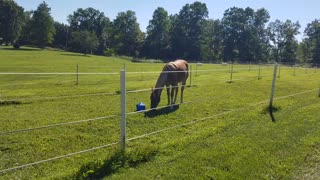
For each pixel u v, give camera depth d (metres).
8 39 107.44
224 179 5.40
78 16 128.88
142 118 10.05
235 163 6.08
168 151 6.68
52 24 115.94
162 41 104.25
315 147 7.12
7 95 14.90
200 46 99.75
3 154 6.72
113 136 8.16
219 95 15.64
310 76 31.02
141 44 109.25
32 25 114.12
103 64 50.12
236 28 104.00
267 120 9.61
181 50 100.69
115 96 15.16
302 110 11.18
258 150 6.83
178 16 104.44
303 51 103.69
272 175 5.62
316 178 5.55
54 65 42.69
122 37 112.31
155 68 42.22
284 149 6.94
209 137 7.81
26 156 6.64
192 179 5.40
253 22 107.69
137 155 6.17
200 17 102.62
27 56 64.25
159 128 9.04
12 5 106.88
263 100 13.98
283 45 106.94
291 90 18.28
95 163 5.66
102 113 11.13
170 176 5.50
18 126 9.14
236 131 8.37
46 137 7.91
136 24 114.81
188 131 8.59
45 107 12.16
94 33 116.50
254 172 5.70
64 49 117.81
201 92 16.78
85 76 27.09
